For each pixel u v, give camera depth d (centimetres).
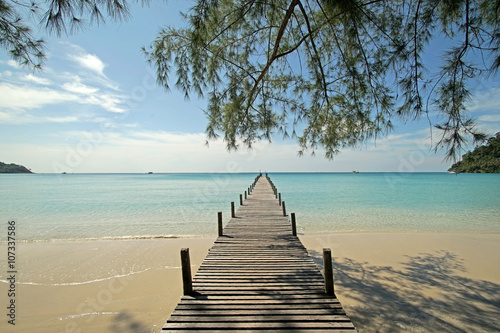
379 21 293
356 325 374
